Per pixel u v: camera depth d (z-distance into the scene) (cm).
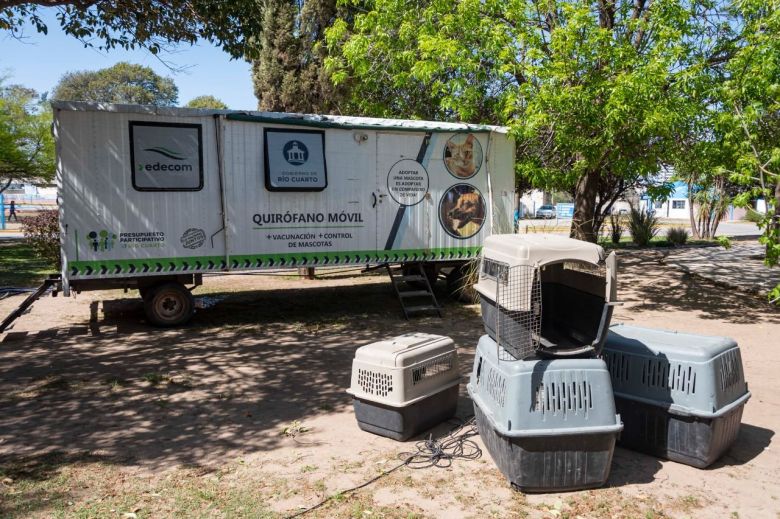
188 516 381
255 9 1069
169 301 938
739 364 468
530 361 413
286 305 1132
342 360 762
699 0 1077
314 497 407
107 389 643
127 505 395
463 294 1140
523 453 400
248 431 529
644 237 2319
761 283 1314
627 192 2662
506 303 431
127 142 882
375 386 509
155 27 1066
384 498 406
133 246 894
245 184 952
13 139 2316
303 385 662
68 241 861
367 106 1419
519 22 1102
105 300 1124
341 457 473
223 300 1182
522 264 426
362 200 1031
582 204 1229
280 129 966
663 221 4566
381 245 1050
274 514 384
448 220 1095
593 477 410
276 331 921
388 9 1270
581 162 1037
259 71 2123
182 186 913
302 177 977
